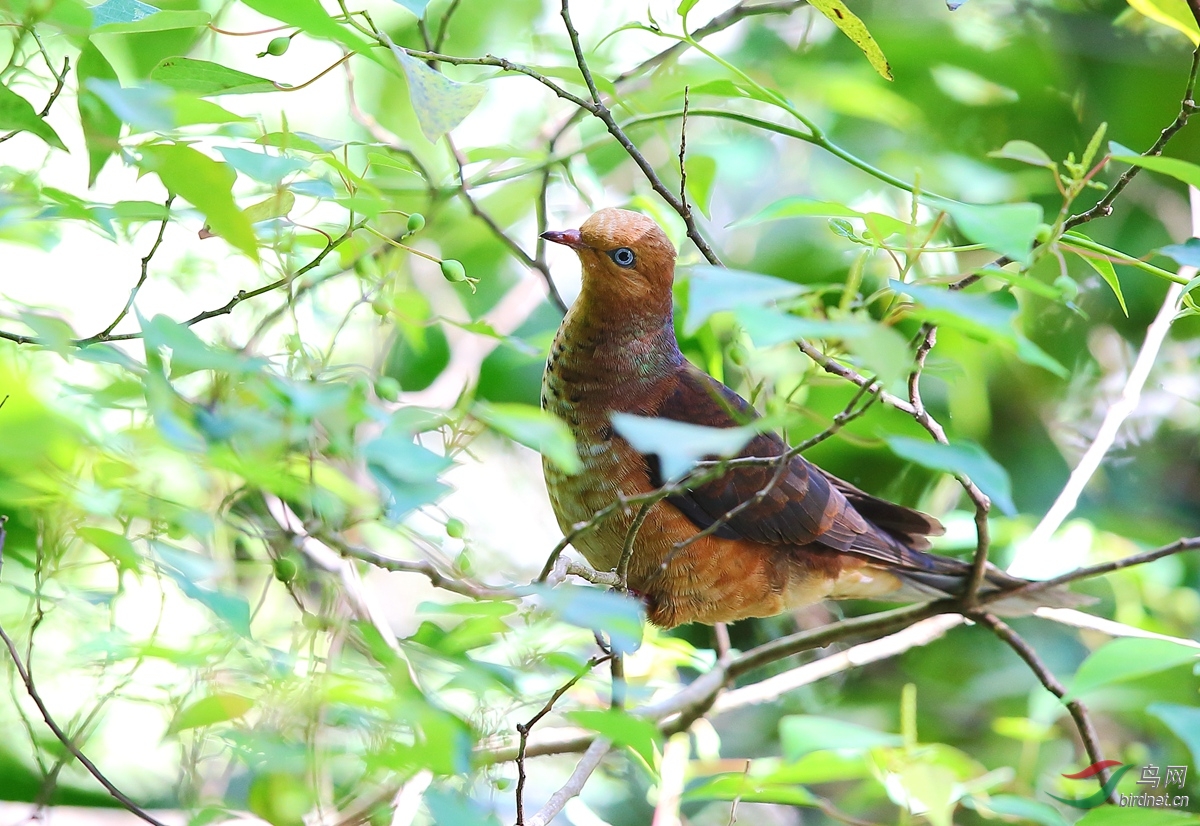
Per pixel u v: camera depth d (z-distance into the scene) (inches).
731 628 445.4
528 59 406.6
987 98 438.0
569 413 309.6
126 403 182.1
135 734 298.5
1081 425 457.7
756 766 271.3
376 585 349.4
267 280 221.9
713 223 439.2
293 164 176.6
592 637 255.9
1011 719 343.6
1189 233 443.2
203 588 174.2
